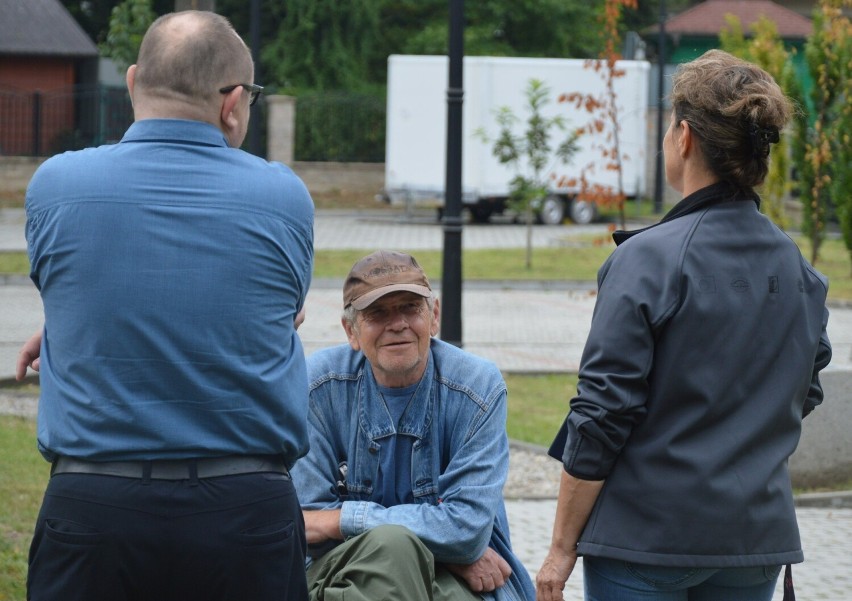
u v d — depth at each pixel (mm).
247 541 4273
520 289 30234
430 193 45094
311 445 5918
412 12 69188
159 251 4277
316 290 28219
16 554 8719
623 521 4586
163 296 4250
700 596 4773
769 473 4590
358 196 52250
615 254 4719
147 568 4234
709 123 4664
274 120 51000
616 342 4531
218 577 4266
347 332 5930
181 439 4227
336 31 62875
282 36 62969
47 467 11438
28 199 4445
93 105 51531
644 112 45844
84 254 4270
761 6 63125
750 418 4582
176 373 4238
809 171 29453
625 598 4648
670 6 83625
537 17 67000
